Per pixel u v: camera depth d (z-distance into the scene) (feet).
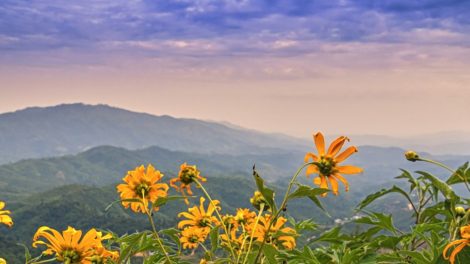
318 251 10.01
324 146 8.56
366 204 11.69
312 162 8.45
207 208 11.32
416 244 10.52
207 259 10.03
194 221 11.14
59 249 8.69
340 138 8.54
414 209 11.69
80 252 8.74
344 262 9.57
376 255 9.58
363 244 10.37
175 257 9.96
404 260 9.50
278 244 10.37
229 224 10.85
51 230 8.81
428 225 10.23
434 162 10.95
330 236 10.65
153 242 9.87
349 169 8.45
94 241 8.79
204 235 10.98
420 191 11.80
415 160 11.09
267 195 8.19
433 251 8.74
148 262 9.94
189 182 10.34
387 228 10.62
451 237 9.80
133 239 9.12
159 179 10.28
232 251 9.18
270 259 8.37
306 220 11.25
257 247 10.05
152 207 9.31
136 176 10.11
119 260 9.04
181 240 10.91
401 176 11.89
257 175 8.04
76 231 8.82
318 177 8.42
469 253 7.70
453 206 10.03
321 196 8.13
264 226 10.23
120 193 10.12
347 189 8.37
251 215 10.93
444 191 10.32
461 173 10.49
